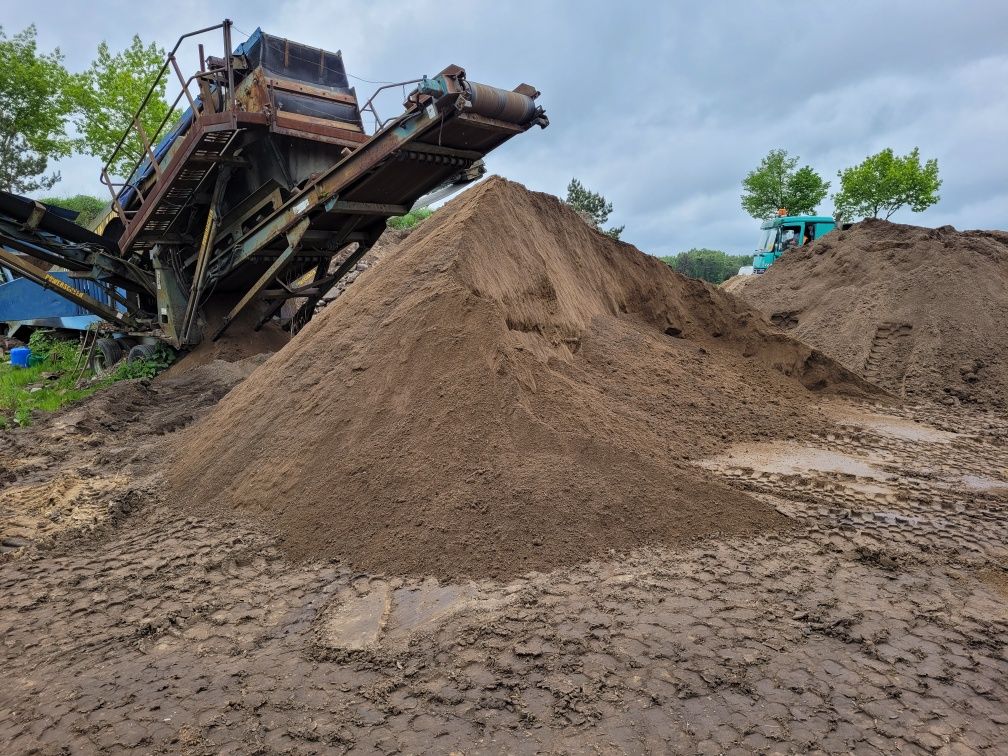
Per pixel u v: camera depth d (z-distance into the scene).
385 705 3.30
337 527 5.09
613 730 3.08
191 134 10.41
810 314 15.34
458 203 8.49
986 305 12.80
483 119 8.93
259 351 12.77
